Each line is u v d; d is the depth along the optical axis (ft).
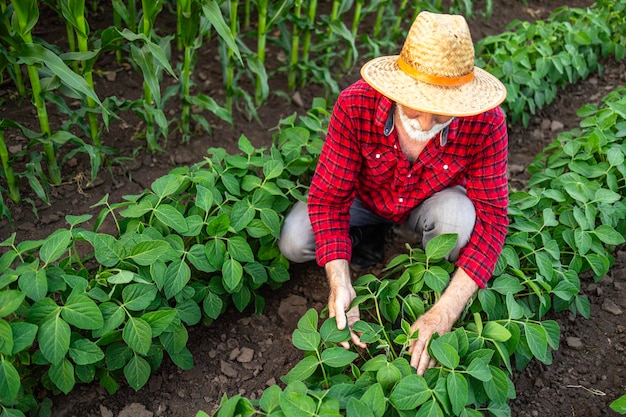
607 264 9.43
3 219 10.57
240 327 9.56
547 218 9.41
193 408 8.51
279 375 9.00
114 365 8.03
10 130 11.97
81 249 10.16
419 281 8.21
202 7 10.32
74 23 9.83
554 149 13.24
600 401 8.71
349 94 7.61
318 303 9.96
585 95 15.05
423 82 6.52
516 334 7.93
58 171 11.10
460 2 17.10
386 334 8.11
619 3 16.08
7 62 9.37
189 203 9.60
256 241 9.66
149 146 11.94
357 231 9.63
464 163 7.80
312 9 12.94
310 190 8.39
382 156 7.91
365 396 6.76
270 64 14.89
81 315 7.27
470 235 8.49
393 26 16.14
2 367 6.95
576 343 9.41
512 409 8.64
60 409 8.22
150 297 7.79
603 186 10.89
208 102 11.77
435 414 6.81
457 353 7.10
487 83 6.91
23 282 7.39
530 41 14.98
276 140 12.67
